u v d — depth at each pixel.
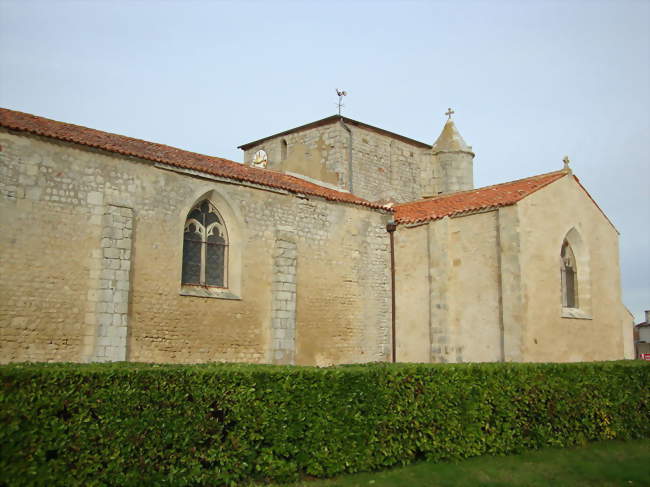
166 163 17.59
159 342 16.95
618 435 15.27
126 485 8.95
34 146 15.41
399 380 11.87
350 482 10.51
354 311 21.86
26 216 15.05
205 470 9.70
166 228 17.48
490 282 19.86
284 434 10.39
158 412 9.37
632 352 26.34
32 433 8.41
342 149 29.72
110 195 16.52
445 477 11.04
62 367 9.11
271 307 19.59
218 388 9.98
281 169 32.16
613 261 23.38
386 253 23.17
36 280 15.02
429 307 21.39
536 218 20.03
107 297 15.84
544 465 12.22
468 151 33.28
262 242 19.73
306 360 20.25
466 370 12.83
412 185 33.00
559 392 14.27
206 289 18.52
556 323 20.00
